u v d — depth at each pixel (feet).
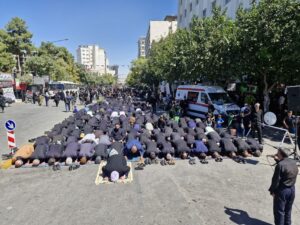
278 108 56.65
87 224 16.93
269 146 36.96
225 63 56.90
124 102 83.25
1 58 133.59
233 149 31.35
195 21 70.85
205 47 60.29
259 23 44.04
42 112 79.05
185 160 30.42
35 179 24.61
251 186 23.06
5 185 23.27
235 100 70.03
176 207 19.16
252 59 49.62
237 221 17.33
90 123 44.45
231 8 84.58
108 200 20.25
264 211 18.66
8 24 168.55
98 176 25.02
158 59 114.62
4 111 81.92
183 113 64.95
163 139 32.78
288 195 14.76
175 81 103.81
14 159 28.43
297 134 31.22
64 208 19.02
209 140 32.30
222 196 21.02
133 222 17.13
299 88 28.89
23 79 154.51
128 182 23.76
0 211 18.67
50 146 30.04
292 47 40.19
